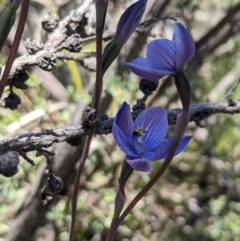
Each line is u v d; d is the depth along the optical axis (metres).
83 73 0.72
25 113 0.72
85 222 0.70
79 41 0.35
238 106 0.35
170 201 0.82
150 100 0.69
